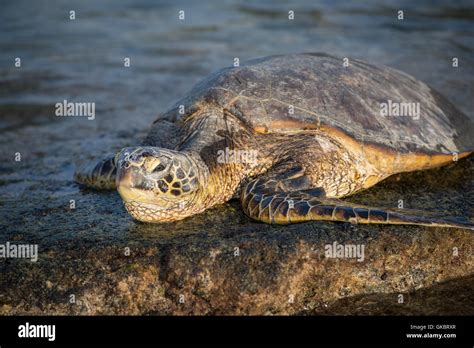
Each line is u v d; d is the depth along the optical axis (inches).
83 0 1680.6
